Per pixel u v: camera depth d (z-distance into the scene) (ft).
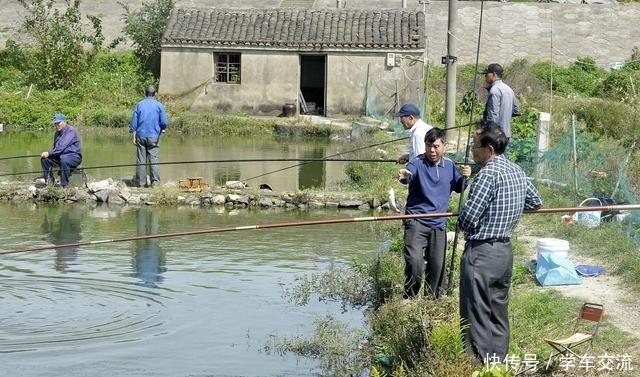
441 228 34.88
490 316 26.99
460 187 34.99
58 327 36.40
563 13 140.56
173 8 128.98
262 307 39.47
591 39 138.41
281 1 147.02
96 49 128.88
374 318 35.24
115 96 120.16
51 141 98.07
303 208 62.69
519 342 29.40
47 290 41.60
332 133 107.14
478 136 27.04
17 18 143.84
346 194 62.90
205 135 107.55
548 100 97.14
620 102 96.89
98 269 45.50
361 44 117.39
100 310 38.75
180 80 121.29
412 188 34.86
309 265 46.75
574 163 51.26
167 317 37.93
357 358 32.53
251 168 79.66
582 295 34.32
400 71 117.29
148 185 67.67
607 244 40.57
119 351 33.81
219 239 52.70
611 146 68.74
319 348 34.01
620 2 149.28
